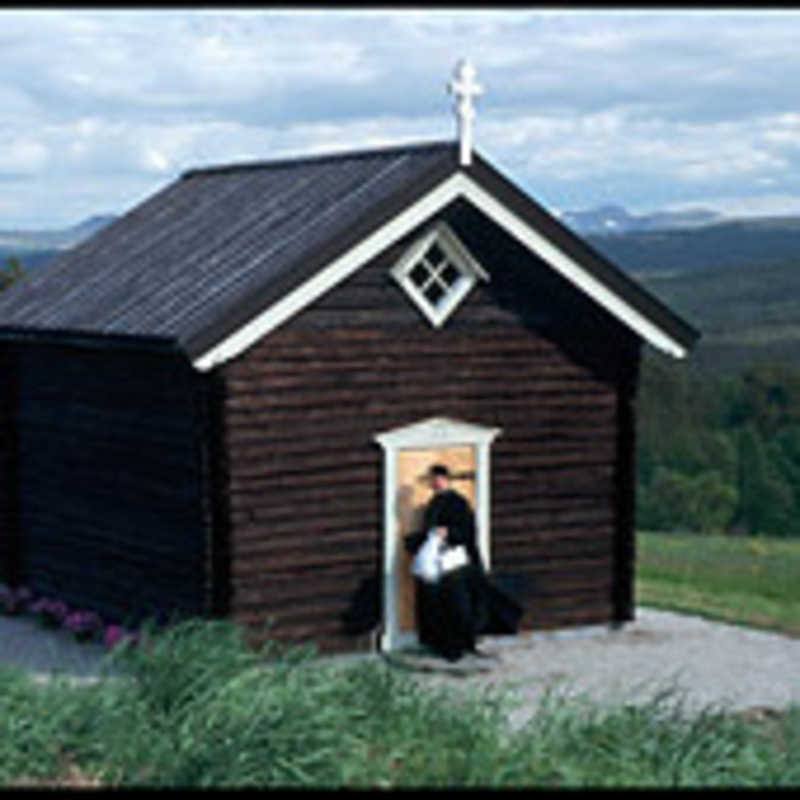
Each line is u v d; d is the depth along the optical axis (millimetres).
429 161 14859
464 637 14539
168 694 10469
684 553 24375
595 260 15734
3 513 17453
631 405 16406
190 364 13438
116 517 15562
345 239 14062
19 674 11000
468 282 15305
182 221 17625
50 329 15562
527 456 15828
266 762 9398
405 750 9969
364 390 14703
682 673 14516
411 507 15031
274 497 14211
